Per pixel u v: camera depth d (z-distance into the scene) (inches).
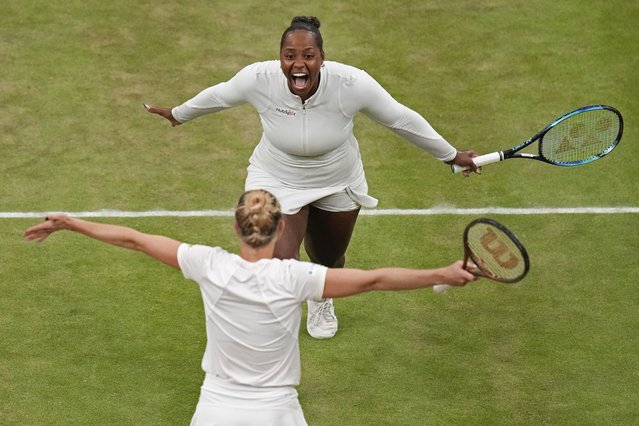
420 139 1120.8
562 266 1339.8
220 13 1882.4
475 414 1109.7
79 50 1785.2
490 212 1448.1
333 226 1162.0
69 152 1556.3
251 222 847.1
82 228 877.8
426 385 1151.6
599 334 1226.6
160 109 1167.6
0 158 1540.4
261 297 851.4
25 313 1248.8
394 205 1460.4
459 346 1210.6
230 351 867.4
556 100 1681.8
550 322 1246.3
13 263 1331.2
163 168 1530.5
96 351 1194.0
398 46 1806.1
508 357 1192.8
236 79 1095.6
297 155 1096.2
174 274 1323.8
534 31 1839.3
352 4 1911.9
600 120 1160.2
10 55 1769.2
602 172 1528.1
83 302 1268.5
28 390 1135.0
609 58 1774.1
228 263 857.5
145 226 1408.7
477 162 1157.7
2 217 1416.1
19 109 1646.2
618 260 1349.7
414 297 1290.6
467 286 1306.6
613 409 1116.5
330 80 1056.8
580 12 1884.8
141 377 1158.3
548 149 1163.9
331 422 1098.7
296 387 1146.7
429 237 1398.9
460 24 1859.0
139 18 1866.4
